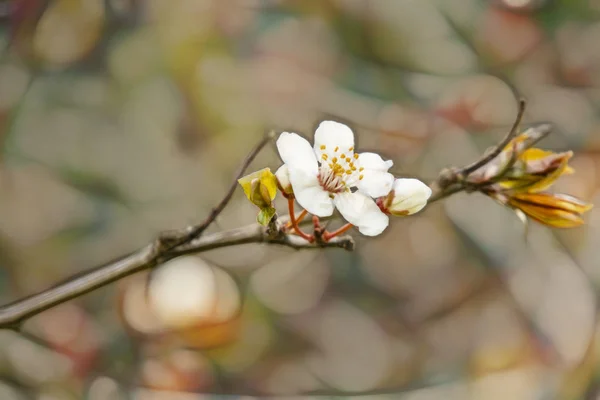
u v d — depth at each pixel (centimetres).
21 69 67
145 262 40
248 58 76
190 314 67
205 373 66
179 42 71
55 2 64
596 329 61
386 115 77
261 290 74
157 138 74
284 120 76
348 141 40
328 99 77
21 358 58
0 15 61
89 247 72
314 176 39
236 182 39
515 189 40
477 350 77
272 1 78
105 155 74
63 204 73
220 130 74
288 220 41
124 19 69
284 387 72
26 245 71
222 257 73
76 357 60
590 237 73
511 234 75
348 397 70
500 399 68
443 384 73
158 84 72
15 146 70
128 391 61
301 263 77
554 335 70
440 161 76
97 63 70
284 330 76
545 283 72
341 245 39
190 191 75
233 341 69
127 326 65
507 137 40
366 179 39
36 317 60
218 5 72
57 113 71
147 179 74
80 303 64
